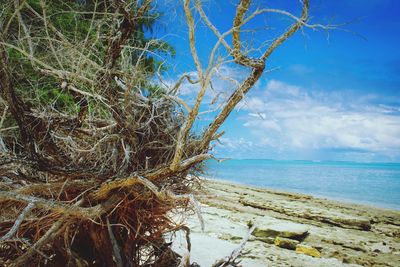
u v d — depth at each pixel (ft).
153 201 8.75
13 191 7.52
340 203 57.93
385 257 22.71
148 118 9.29
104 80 7.88
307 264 18.99
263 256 19.31
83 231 8.82
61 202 7.53
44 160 7.84
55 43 9.45
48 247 8.75
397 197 83.35
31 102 9.21
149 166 9.18
